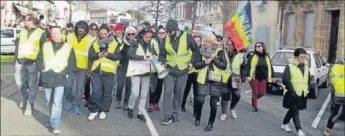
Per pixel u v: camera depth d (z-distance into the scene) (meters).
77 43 8.16
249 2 7.93
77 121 7.66
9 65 17.12
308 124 8.62
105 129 7.18
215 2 35.38
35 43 7.86
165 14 33.31
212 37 7.98
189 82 8.83
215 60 7.41
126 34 8.53
